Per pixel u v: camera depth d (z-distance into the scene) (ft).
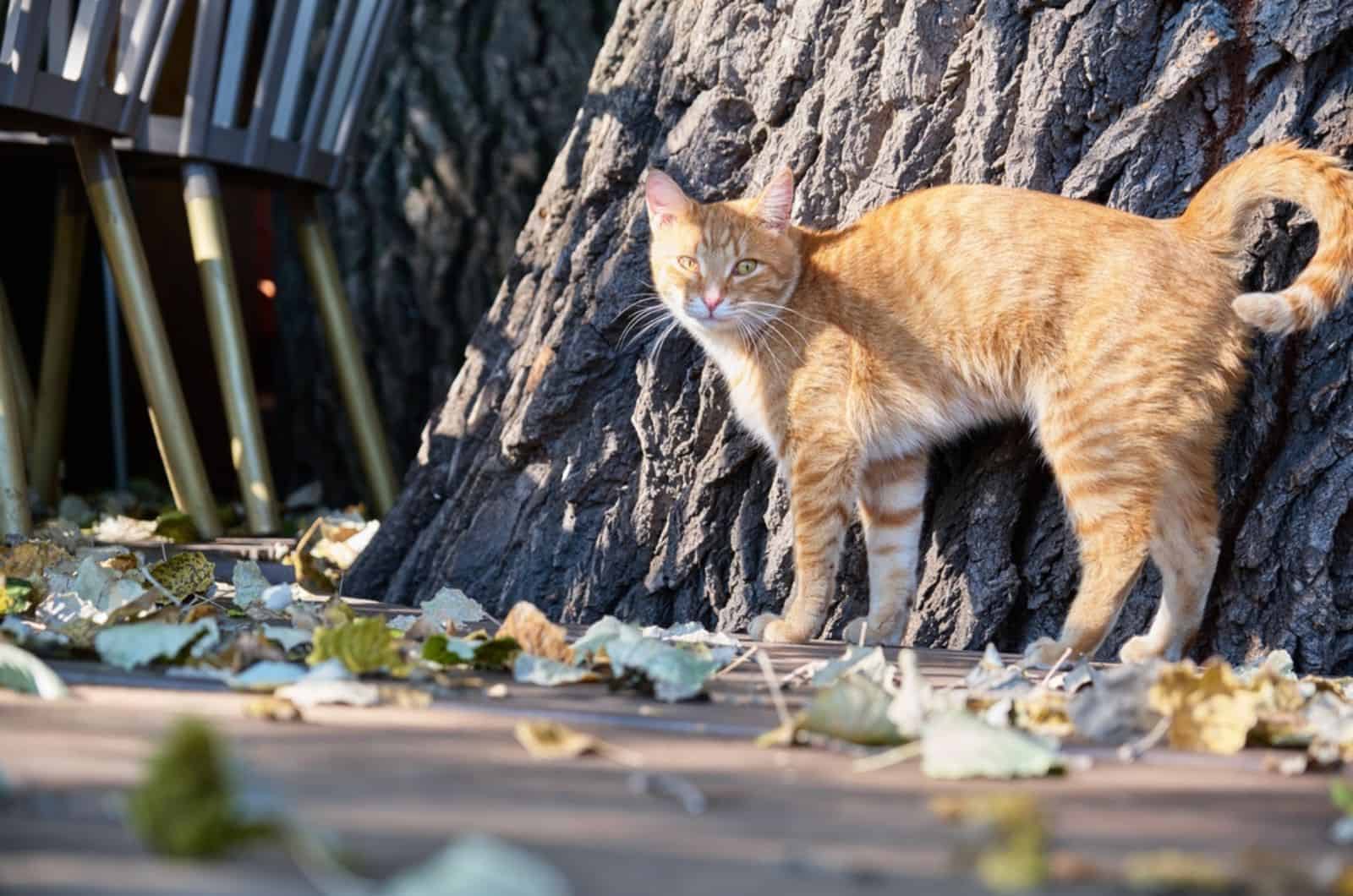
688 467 11.71
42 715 5.60
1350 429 10.00
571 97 19.72
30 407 17.22
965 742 5.35
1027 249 10.22
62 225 16.42
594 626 8.35
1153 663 7.51
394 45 20.04
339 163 16.66
